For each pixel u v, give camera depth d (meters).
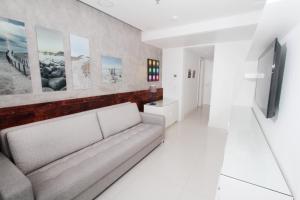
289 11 0.94
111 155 1.78
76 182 1.37
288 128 1.11
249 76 3.07
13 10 1.65
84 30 2.38
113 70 2.97
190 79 5.10
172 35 3.28
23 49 1.75
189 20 2.89
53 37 2.01
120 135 2.43
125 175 2.06
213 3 2.24
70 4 2.17
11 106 1.70
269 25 1.20
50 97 2.04
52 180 1.34
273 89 1.34
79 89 2.40
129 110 2.88
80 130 1.99
